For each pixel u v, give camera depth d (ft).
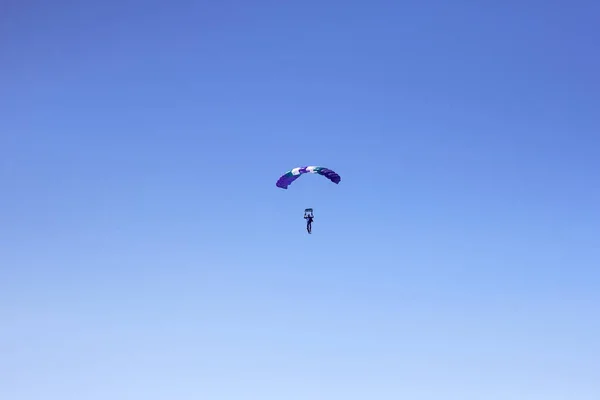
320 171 212.43
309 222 199.72
